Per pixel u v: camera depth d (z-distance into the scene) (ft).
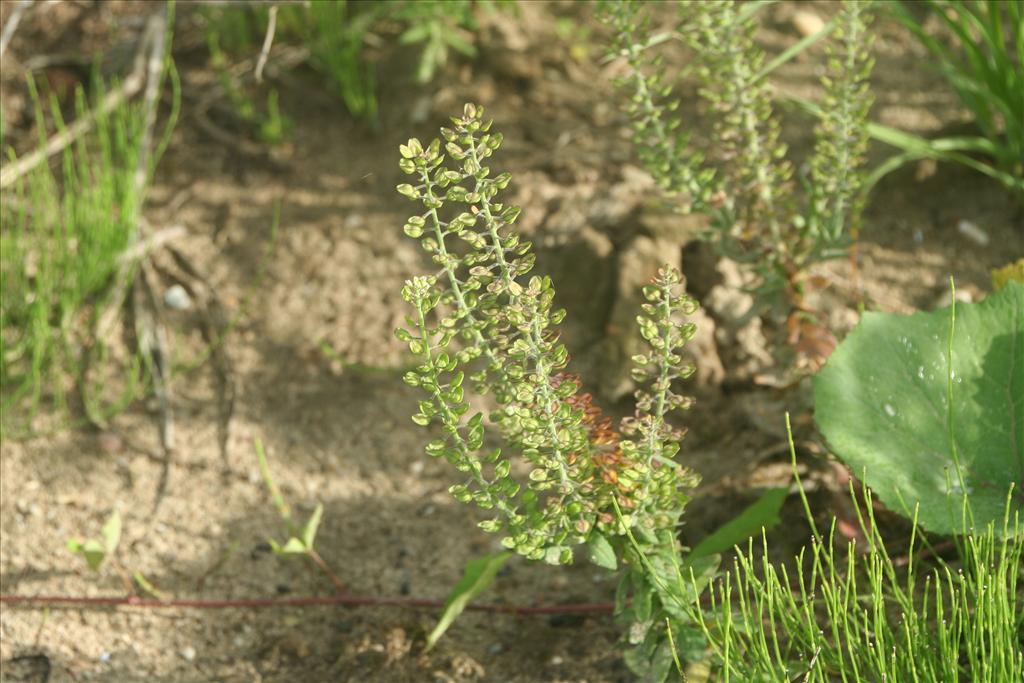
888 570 10.09
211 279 15.65
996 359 11.26
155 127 17.25
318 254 15.74
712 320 14.17
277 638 12.16
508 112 16.51
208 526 13.33
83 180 14.97
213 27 17.58
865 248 14.74
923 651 9.69
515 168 15.80
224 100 17.58
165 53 16.05
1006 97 14.29
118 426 14.40
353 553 12.96
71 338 15.16
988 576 9.57
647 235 14.58
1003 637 9.29
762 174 12.23
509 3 16.70
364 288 15.39
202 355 15.06
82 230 14.58
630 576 10.82
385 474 13.80
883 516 11.92
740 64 12.14
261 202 16.39
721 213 12.46
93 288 15.23
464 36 17.28
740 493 12.75
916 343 11.39
